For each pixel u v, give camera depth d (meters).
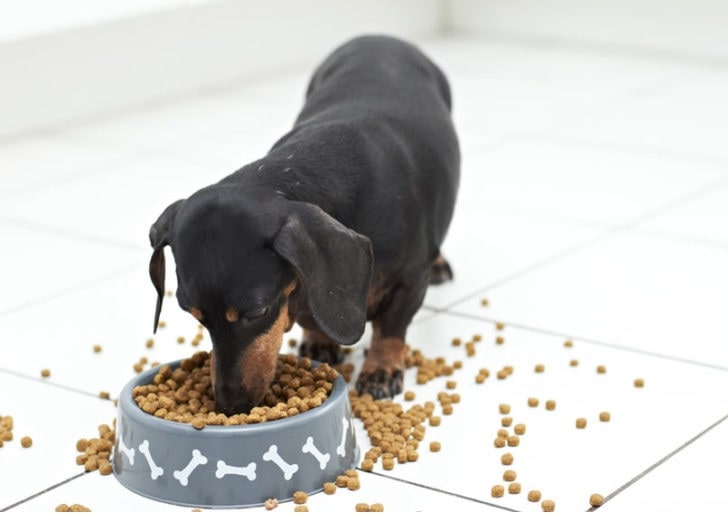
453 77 3.06
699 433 1.37
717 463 1.31
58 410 1.46
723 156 2.28
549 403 1.42
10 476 1.33
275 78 3.07
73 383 1.51
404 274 1.45
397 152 1.44
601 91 2.86
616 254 1.83
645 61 3.15
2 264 1.86
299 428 1.27
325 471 1.29
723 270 1.76
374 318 1.48
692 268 1.77
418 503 1.27
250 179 1.33
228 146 2.46
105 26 2.70
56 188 2.19
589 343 1.57
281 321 1.29
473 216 2.01
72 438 1.40
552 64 3.17
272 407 1.31
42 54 2.59
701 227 1.92
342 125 1.44
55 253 1.89
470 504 1.26
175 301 1.73
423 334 1.60
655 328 1.60
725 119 2.55
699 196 2.05
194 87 2.94
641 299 1.68
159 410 1.29
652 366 1.51
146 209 2.07
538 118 2.63
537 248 1.87
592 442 1.36
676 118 2.58
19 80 2.56
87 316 1.68
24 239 1.95
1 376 1.53
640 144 2.39
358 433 1.39
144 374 1.37
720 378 1.47
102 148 2.46
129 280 1.79
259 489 1.27
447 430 1.39
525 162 2.30
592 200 2.06
